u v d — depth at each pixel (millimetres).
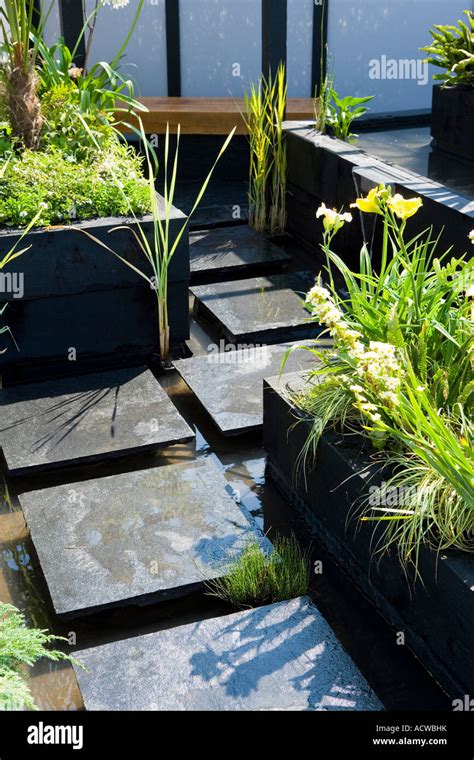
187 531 3211
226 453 3846
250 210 6191
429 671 2693
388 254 5223
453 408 2922
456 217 4488
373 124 6965
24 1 4523
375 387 2938
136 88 7629
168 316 4535
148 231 4316
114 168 4645
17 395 4152
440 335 3102
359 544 2930
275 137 6207
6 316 4266
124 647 2701
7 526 3395
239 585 2949
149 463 3768
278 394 3391
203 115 6930
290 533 3324
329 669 2607
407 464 2805
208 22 7422
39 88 5211
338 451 2988
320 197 5816
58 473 3701
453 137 5996
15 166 4477
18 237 4078
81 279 4281
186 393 4324
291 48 7527
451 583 2441
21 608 2975
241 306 4992
